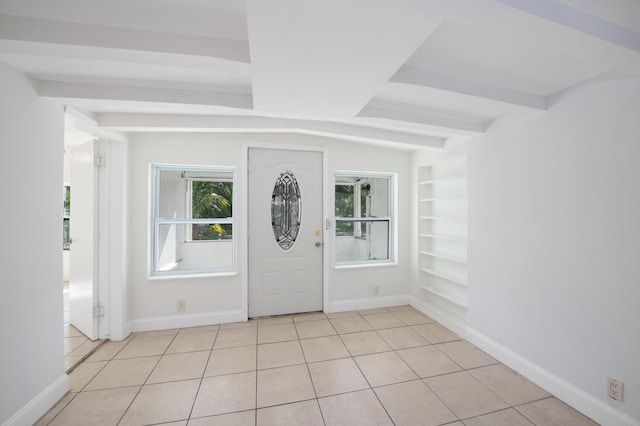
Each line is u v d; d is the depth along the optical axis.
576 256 1.78
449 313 3.10
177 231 3.09
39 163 1.70
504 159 2.30
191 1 1.09
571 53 1.26
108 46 1.24
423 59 1.53
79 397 1.86
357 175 3.64
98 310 2.62
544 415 1.72
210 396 1.88
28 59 1.45
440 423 1.66
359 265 3.53
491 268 2.43
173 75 1.69
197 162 2.98
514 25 1.08
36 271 1.67
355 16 0.99
